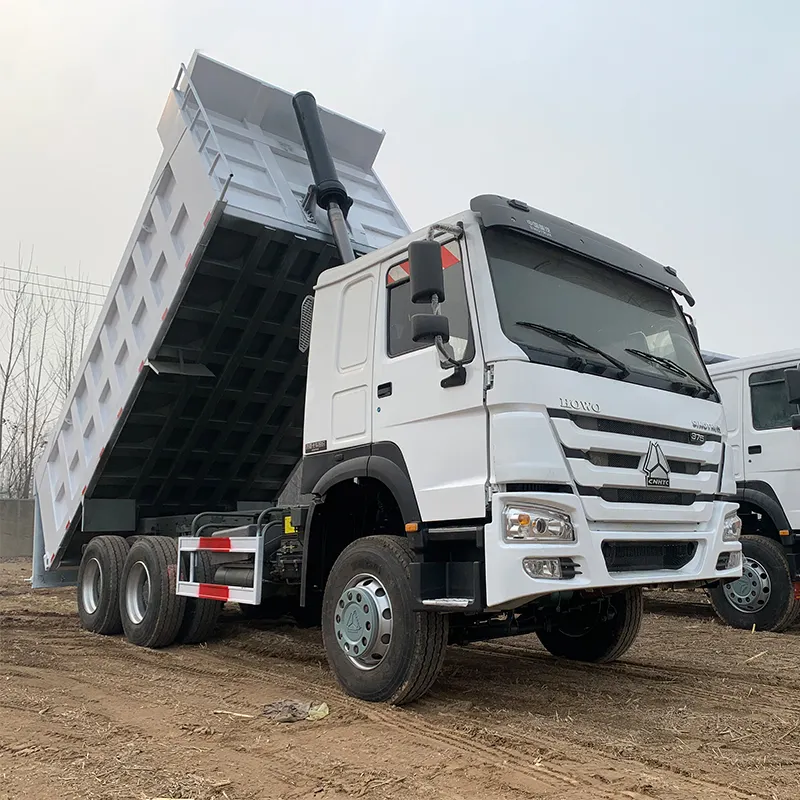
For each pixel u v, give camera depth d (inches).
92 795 125.8
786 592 300.5
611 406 175.3
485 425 165.2
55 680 216.2
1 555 781.9
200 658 252.4
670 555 186.4
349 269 215.2
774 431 313.6
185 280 253.1
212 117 264.8
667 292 228.7
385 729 163.8
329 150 295.3
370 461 191.5
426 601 169.2
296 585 235.6
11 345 906.7
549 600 172.9
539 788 131.0
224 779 133.3
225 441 315.9
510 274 180.2
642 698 196.2
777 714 181.0
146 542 287.0
